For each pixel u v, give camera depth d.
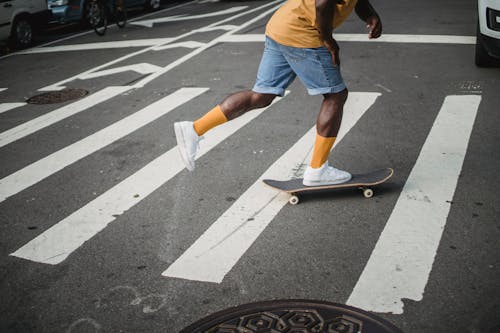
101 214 4.77
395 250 3.95
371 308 3.37
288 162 5.57
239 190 5.04
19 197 5.23
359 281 3.63
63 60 11.63
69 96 8.73
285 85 4.57
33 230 4.57
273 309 3.39
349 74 8.56
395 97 7.32
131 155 6.07
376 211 4.50
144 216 4.68
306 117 6.85
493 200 4.55
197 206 4.80
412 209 4.49
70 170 5.79
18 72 10.91
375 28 4.71
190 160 4.66
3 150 6.56
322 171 4.63
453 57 9.09
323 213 4.52
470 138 5.83
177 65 10.06
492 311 3.28
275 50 4.41
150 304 3.54
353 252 3.96
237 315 3.36
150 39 12.95
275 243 4.14
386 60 9.20
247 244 4.15
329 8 3.99
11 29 13.24
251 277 3.75
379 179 4.68
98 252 4.17
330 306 3.38
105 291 3.70
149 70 9.89
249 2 18.23
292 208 4.64
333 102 4.46
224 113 4.55
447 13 12.70
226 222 4.49
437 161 5.34
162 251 4.13
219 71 9.36
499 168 5.12
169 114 7.38
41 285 3.80
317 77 4.35
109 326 3.36
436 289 3.50
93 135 6.82
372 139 5.97
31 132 7.13
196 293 3.62
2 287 3.80
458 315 3.27
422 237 4.09
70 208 4.93
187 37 12.64
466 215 4.35
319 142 4.55
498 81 7.71
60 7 14.77
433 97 7.22
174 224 4.52
